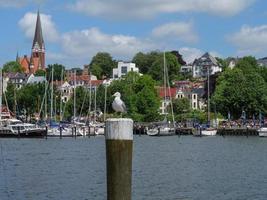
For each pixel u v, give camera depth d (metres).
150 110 188.25
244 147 112.31
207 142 130.88
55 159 82.62
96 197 46.06
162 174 63.31
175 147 112.88
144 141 135.38
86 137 147.62
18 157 85.81
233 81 178.12
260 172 65.44
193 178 59.66
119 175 17.20
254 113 177.25
